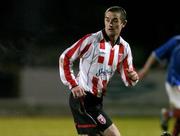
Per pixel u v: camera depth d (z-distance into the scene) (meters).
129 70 21.09
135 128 43.16
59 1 58.44
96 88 21.25
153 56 28.70
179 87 27.83
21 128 42.38
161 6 61.06
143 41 60.53
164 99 55.19
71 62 20.95
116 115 54.66
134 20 60.66
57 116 54.16
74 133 39.28
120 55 21.39
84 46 20.91
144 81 55.06
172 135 28.28
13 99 55.09
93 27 59.41
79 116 21.03
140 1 60.72
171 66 28.12
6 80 55.09
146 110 54.97
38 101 54.84
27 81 55.06
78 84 21.30
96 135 21.00
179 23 61.12
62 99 54.88
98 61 21.06
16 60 52.94
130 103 54.97
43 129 41.81
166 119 30.44
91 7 59.72
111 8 20.72
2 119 50.69
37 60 55.09
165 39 60.88
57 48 57.06
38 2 57.19
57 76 54.94
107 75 21.41
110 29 20.69
